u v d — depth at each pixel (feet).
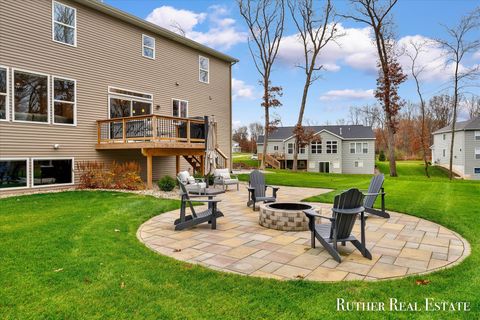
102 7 36.55
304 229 17.87
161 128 40.24
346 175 59.47
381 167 125.70
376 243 15.42
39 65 31.76
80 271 11.20
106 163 38.11
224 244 15.17
